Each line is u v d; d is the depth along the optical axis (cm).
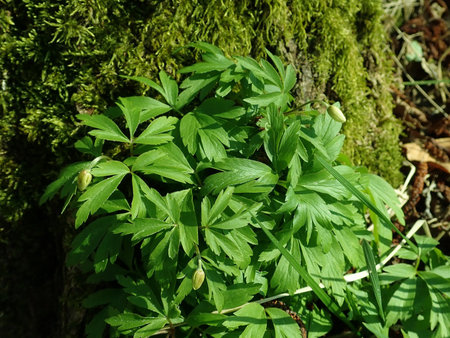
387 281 46
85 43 46
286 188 43
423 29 67
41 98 48
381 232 49
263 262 43
